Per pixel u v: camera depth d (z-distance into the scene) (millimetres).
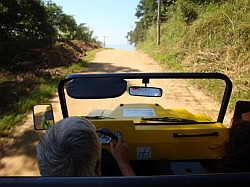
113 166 2234
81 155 1054
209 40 14516
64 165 1049
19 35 27719
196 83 9984
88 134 1089
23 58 17062
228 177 772
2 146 5703
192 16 21344
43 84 10914
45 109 2734
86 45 32188
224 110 2814
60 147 1059
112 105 8078
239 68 10070
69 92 2406
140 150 2459
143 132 2436
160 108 3051
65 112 2748
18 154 5379
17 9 25344
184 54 15852
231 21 13836
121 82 2389
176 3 28781
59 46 20859
